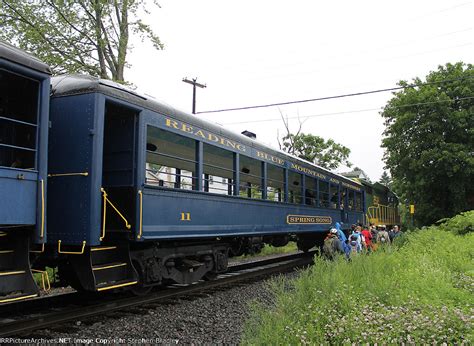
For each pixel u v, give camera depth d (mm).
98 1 15156
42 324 5562
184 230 8102
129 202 7102
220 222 9336
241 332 5586
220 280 9578
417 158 29938
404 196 32594
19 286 5266
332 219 16344
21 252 5457
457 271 8117
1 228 5375
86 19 15664
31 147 5488
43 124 5531
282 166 12562
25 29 14750
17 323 5434
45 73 5586
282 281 7719
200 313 6727
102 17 15555
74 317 6000
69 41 15516
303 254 17891
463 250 9898
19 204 5180
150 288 7852
